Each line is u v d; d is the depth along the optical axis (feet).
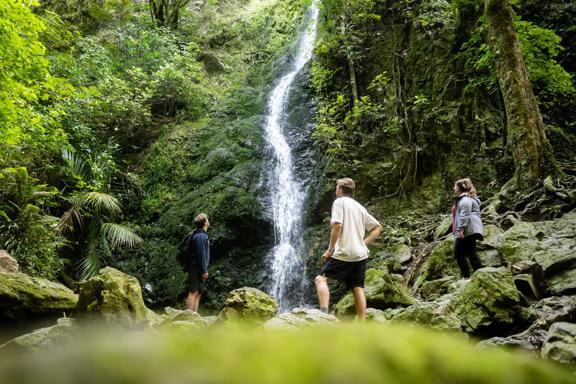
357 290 14.38
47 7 60.90
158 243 38.73
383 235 32.55
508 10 28.55
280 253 36.14
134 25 58.34
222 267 35.88
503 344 11.87
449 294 18.10
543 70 31.76
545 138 27.09
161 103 53.01
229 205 37.73
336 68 44.32
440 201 33.22
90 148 42.47
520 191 26.55
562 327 9.09
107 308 11.73
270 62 59.31
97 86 45.50
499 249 21.48
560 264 18.28
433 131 35.60
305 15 62.69
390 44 41.96
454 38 37.50
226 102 52.31
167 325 12.14
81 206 36.78
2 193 30.22
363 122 39.42
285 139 43.68
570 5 35.35
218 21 69.26
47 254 29.86
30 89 26.25
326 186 36.60
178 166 45.37
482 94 35.17
